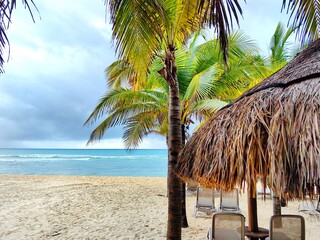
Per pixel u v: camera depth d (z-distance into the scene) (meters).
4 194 10.93
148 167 30.52
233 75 6.15
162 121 7.93
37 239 5.54
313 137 1.57
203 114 6.56
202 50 6.41
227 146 2.03
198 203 7.04
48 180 16.12
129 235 5.77
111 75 8.88
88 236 5.71
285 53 9.27
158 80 6.62
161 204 9.08
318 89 1.81
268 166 1.74
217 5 2.44
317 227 6.29
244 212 7.93
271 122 1.79
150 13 2.93
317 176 1.46
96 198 10.12
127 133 7.96
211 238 3.84
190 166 2.63
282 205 8.51
